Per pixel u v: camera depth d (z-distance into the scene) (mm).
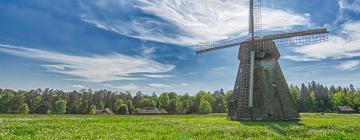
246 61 55094
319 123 40750
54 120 37531
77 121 36281
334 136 22578
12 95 164250
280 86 53750
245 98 52500
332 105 168125
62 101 171625
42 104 175625
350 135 23422
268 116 50656
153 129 26016
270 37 55906
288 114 52250
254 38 55750
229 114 56938
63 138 19172
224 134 23109
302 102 163250
